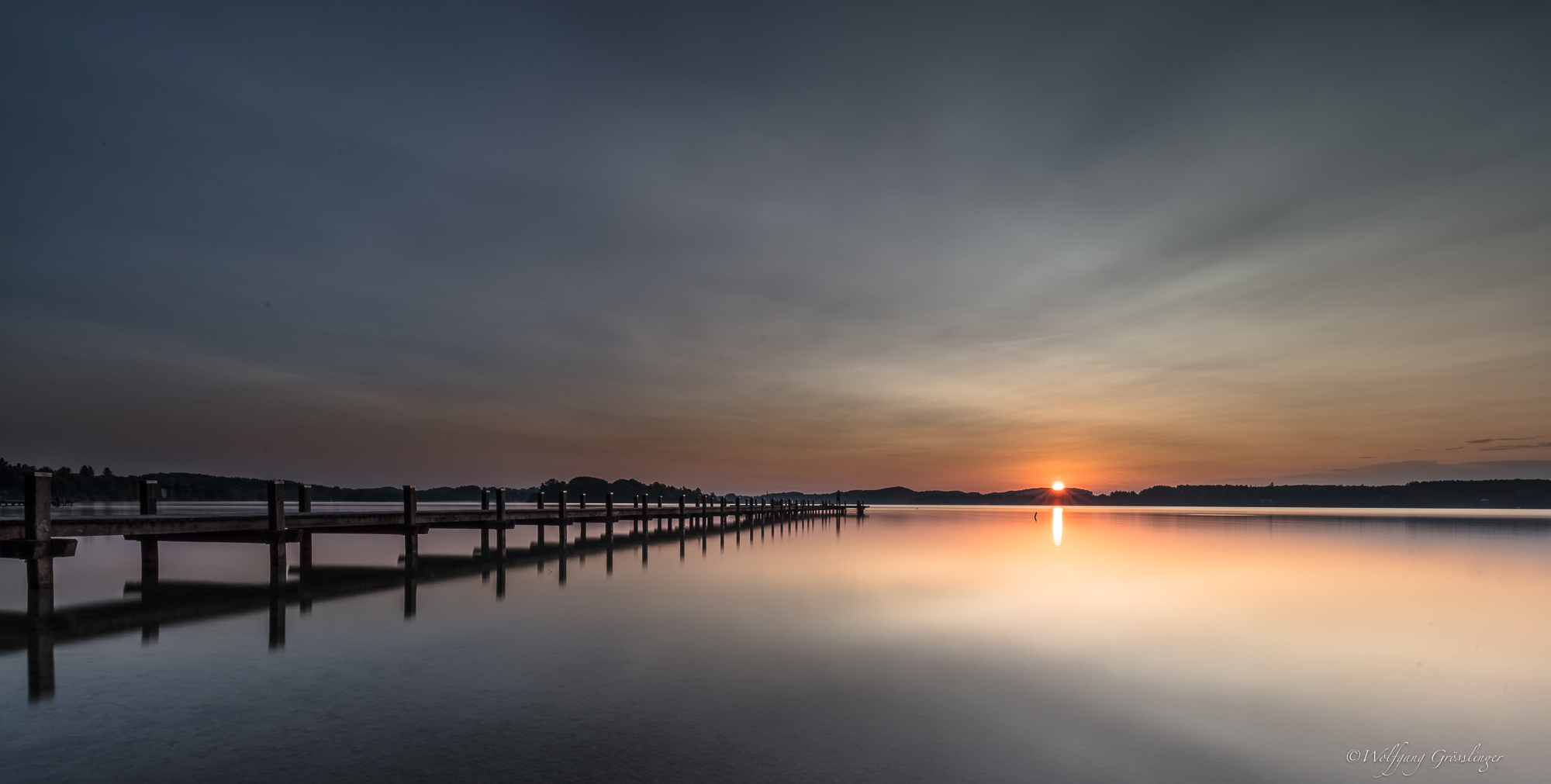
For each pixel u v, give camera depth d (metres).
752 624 13.84
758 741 7.73
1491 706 9.44
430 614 14.58
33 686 9.39
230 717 8.26
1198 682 10.34
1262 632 13.84
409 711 8.49
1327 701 9.56
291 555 27.14
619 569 23.12
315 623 13.59
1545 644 13.00
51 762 7.00
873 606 16.16
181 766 6.91
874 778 6.87
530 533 42.16
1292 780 7.06
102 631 12.69
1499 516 104.19
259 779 6.64
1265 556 30.78
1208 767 7.34
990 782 6.85
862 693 9.45
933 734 8.05
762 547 34.53
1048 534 49.34
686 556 28.28
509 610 15.06
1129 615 15.53
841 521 74.31
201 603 15.76
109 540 35.09
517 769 6.89
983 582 20.72
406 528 24.28
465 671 10.23
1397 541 41.78
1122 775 7.07
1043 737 8.04
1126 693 9.71
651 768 6.98
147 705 8.63
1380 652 12.30
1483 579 22.80
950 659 11.34
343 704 8.72
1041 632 13.54
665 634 12.88
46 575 14.81
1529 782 7.14
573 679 9.90
